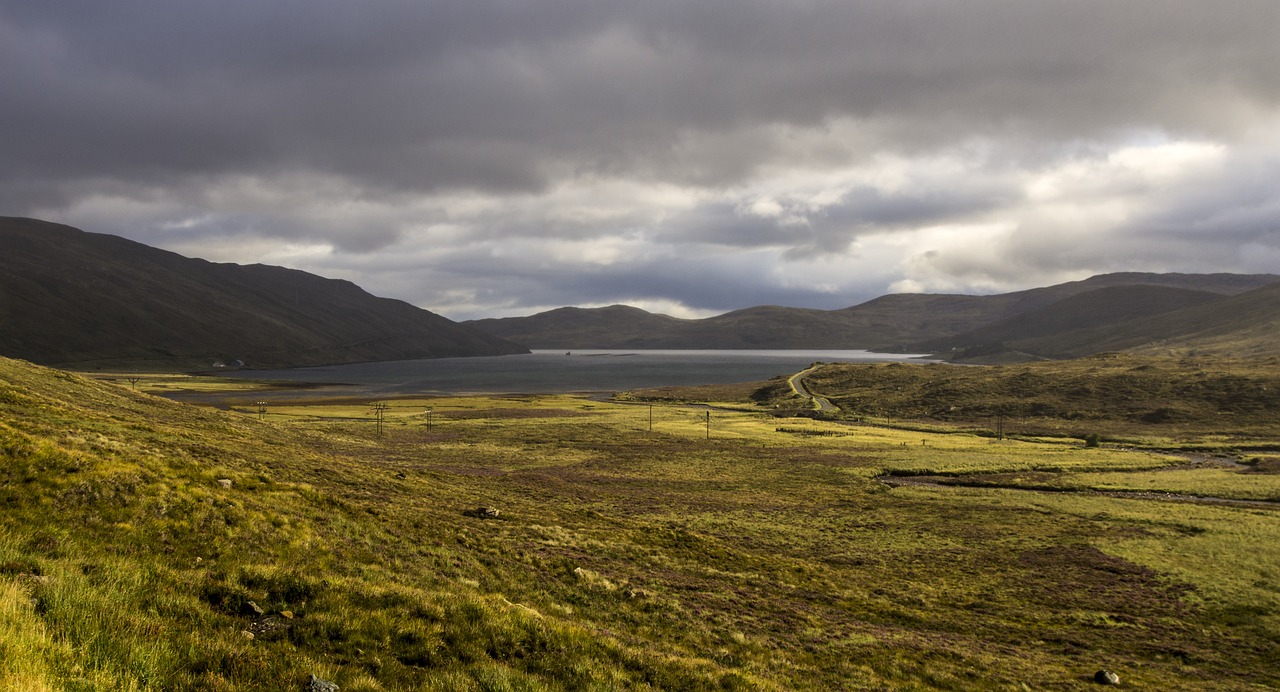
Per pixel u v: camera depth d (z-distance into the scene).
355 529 28.72
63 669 9.55
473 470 91.00
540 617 19.05
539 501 63.59
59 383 77.81
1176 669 31.53
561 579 30.58
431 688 12.54
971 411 189.38
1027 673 28.36
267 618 14.87
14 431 24.34
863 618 35.88
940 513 71.81
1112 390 188.50
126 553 18.52
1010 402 192.25
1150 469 103.12
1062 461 107.81
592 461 106.81
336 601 16.23
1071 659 32.09
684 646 24.39
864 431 153.50
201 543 21.14
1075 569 50.53
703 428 153.00
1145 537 60.56
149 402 89.00
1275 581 46.03
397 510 37.16
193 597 14.78
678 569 40.19
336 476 48.09
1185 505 75.06
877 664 26.73
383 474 56.94
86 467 23.17
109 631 11.25
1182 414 162.62
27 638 9.78
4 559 13.45
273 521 25.34
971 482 94.88
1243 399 165.12
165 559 19.03
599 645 18.03
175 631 12.41
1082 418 170.62
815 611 35.12
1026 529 64.38
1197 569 49.78
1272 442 128.75
